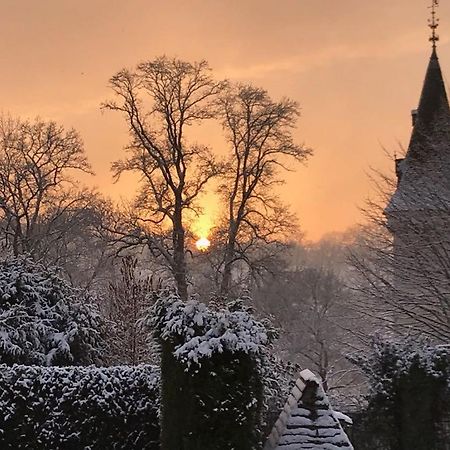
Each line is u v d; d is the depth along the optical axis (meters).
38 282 20.44
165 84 32.47
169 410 12.98
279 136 33.22
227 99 33.00
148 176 33.03
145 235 32.34
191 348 12.78
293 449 11.36
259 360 13.37
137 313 23.28
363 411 16.81
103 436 14.80
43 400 14.82
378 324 21.94
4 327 18.81
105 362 21.31
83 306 20.64
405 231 21.73
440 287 20.91
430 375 16.11
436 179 22.48
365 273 22.72
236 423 12.66
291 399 12.48
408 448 15.98
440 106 29.77
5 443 14.53
